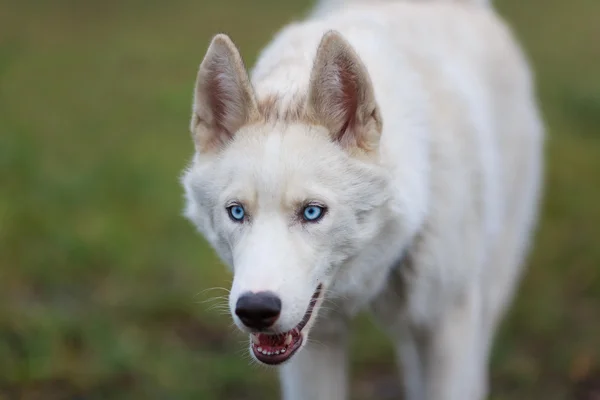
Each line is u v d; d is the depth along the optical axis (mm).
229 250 4973
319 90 4785
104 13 18516
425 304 5586
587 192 10266
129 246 9031
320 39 5117
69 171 10508
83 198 9828
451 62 6148
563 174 10750
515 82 7070
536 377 7301
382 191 4902
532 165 7273
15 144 10797
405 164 5117
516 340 7809
